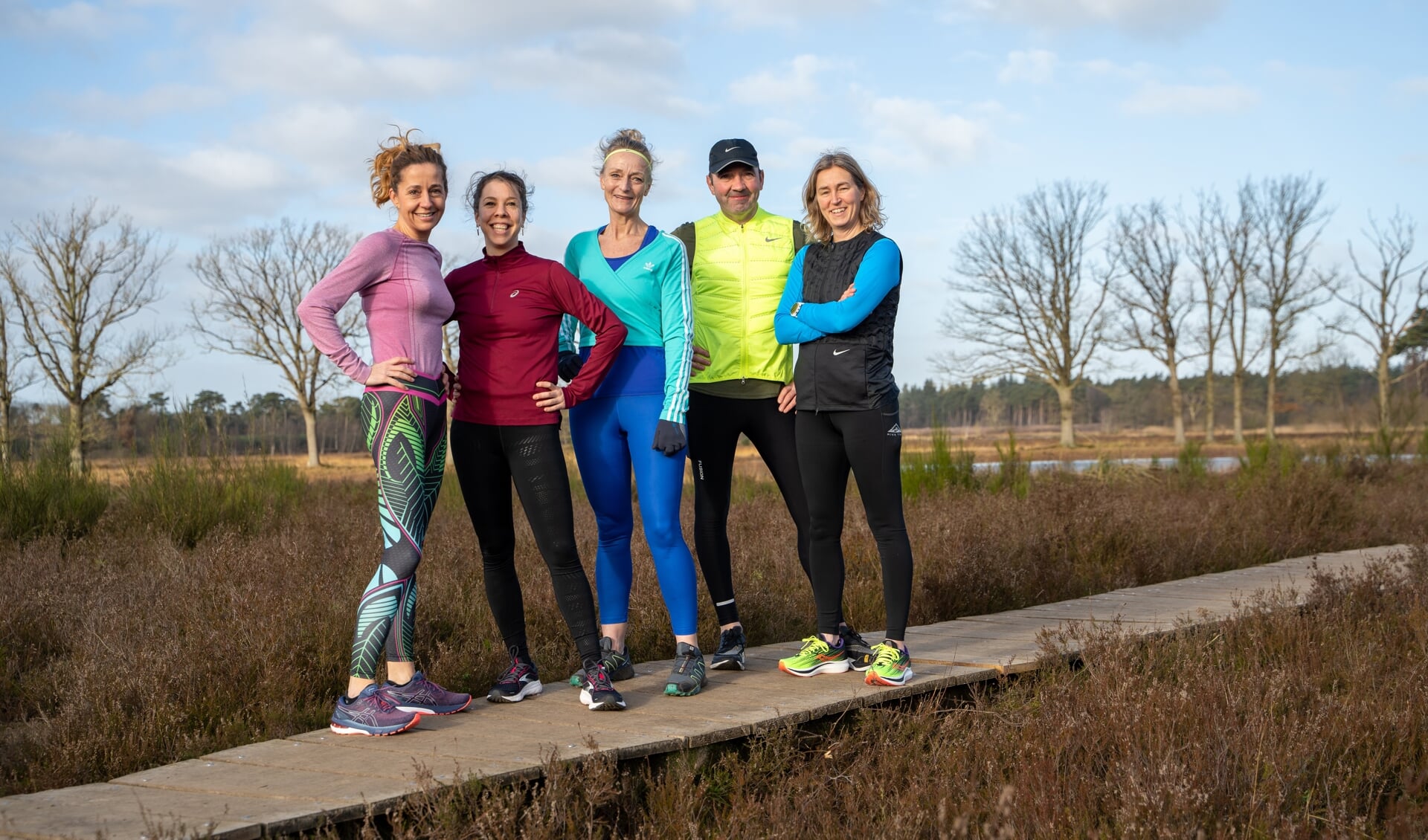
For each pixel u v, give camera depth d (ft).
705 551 15.71
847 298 13.97
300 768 10.75
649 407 14.08
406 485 12.21
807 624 20.67
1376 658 16.38
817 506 14.87
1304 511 36.24
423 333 12.41
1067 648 16.44
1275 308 156.04
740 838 10.59
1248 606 19.39
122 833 8.87
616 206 14.20
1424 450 62.13
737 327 15.66
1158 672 15.67
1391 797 11.87
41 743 13.10
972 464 44.50
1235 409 162.09
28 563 23.61
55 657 17.52
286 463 42.34
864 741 12.96
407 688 12.48
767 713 12.74
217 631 16.40
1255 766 11.23
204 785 10.25
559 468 13.08
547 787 10.10
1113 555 28.35
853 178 14.60
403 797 9.73
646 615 19.06
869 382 14.10
